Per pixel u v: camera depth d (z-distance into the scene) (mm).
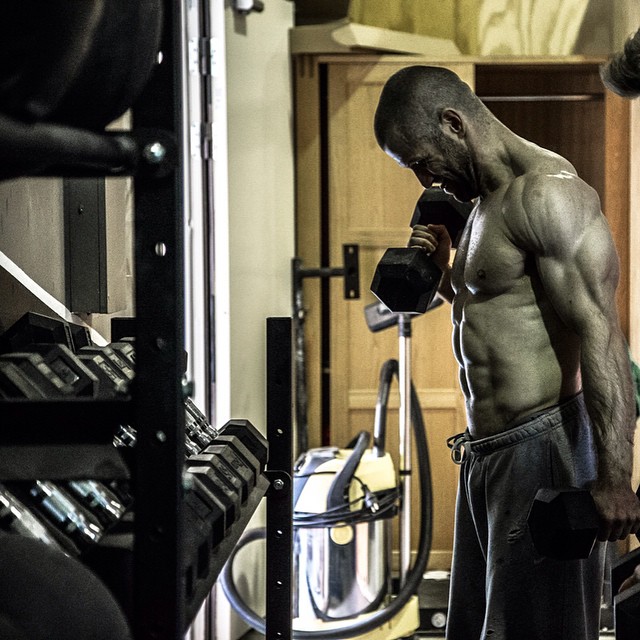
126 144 1268
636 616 1649
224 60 4223
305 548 4160
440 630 4688
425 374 5332
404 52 5285
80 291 2850
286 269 4980
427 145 2779
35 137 1019
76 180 2838
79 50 1029
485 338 2742
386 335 5336
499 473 2719
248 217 4609
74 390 1692
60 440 1327
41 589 1087
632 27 5039
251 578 4648
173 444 1312
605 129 5430
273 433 2455
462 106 2771
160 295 1312
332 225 5328
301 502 4152
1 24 950
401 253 3090
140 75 1209
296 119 5285
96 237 2846
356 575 4184
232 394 4438
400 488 4523
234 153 4496
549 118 5867
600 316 2531
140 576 1314
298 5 5465
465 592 2957
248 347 4590
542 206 2572
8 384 1586
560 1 5453
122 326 2305
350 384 5363
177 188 1311
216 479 1790
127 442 1708
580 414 2729
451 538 5336
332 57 5254
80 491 1552
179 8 1320
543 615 2693
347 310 5352
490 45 5465
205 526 1579
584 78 5754
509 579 2701
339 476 4129
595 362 2508
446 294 3289
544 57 5363
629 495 2488
